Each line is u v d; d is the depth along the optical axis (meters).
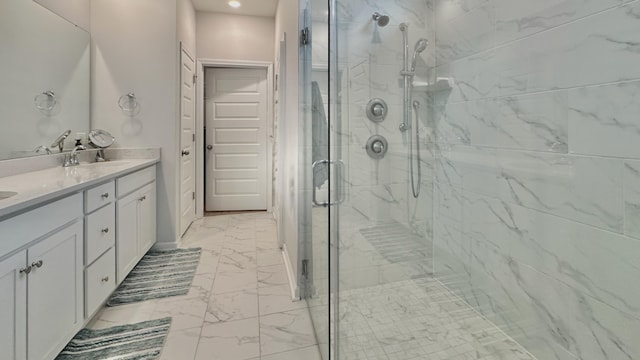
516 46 1.58
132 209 2.40
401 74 2.08
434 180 2.16
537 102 1.48
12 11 2.00
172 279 2.42
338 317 1.57
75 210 1.58
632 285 1.14
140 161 2.78
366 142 1.93
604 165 1.21
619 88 1.16
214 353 1.58
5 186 1.49
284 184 2.99
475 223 1.87
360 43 1.95
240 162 4.61
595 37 1.23
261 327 1.80
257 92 4.55
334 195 1.72
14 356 1.16
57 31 2.45
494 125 1.73
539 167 1.48
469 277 1.91
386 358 1.51
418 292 2.01
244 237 3.48
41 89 2.28
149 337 1.69
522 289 1.58
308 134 2.07
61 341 1.45
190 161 3.85
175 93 3.10
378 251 1.90
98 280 1.83
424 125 2.16
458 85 1.98
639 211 1.11
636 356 1.13
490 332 1.70
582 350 1.31
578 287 1.32
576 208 1.32
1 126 1.91
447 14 2.04
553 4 1.39
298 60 2.26
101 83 2.97
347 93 1.88
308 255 2.08
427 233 2.12
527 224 1.55
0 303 1.09
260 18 4.36
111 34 2.98
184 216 3.53
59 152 2.45
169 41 3.07
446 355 1.54
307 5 2.15
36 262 1.27
